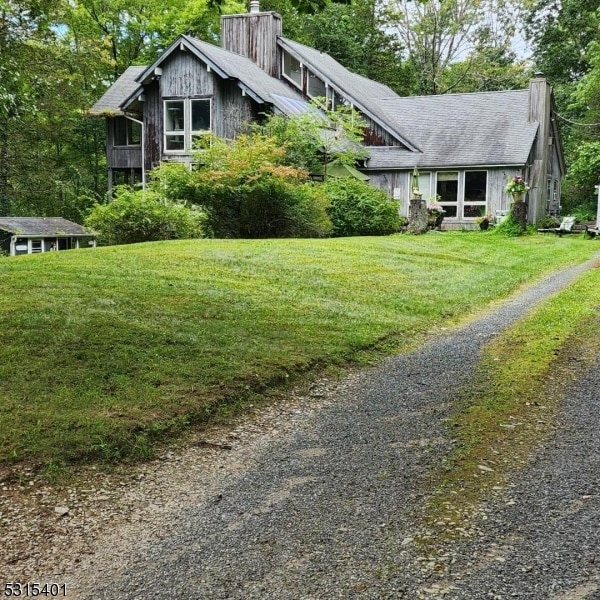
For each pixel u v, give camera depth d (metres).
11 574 3.13
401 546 3.20
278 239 15.65
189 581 3.01
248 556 3.19
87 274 9.52
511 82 44.22
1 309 7.09
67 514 3.68
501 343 7.36
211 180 17.06
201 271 10.42
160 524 3.56
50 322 6.66
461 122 27.25
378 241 15.84
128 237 16.94
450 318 8.99
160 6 36.16
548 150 28.27
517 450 4.35
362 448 4.52
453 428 4.80
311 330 7.50
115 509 3.74
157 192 18.08
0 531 3.50
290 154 21.81
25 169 31.72
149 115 26.03
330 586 2.90
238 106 24.73
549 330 7.80
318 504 3.70
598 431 4.67
